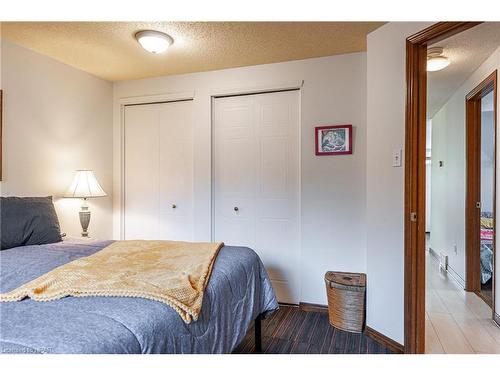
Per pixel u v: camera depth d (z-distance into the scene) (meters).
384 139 2.29
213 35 2.49
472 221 3.38
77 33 2.45
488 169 4.13
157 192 3.56
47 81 2.88
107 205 3.58
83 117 3.26
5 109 2.53
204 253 1.92
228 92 3.22
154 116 3.56
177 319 1.18
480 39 2.46
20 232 2.24
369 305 2.40
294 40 2.58
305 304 2.95
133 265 1.63
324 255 2.90
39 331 0.96
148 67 3.18
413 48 2.06
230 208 3.29
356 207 2.80
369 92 2.44
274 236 3.15
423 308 2.06
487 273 3.44
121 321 1.04
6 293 1.26
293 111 3.08
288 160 3.10
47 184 2.88
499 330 2.49
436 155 4.95
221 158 3.32
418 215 2.05
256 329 2.14
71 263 1.65
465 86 3.48
